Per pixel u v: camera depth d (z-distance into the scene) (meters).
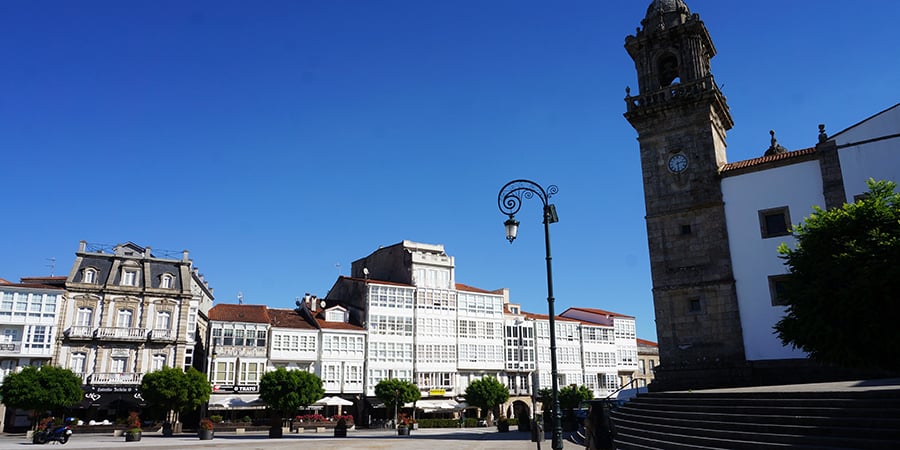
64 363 59.59
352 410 74.12
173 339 64.94
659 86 42.97
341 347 74.00
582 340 94.69
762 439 19.66
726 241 38.16
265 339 70.19
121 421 58.22
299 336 71.88
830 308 23.00
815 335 23.34
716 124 41.88
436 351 79.94
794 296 24.20
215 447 34.12
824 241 24.05
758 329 36.06
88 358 60.88
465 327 83.44
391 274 86.00
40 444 38.47
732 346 36.53
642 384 104.31
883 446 16.28
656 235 40.50
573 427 45.94
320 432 59.75
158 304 65.38
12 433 55.97
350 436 49.00
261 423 65.25
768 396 22.47
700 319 37.88
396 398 66.81
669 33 42.75
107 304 62.84
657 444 23.73
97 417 60.88
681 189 40.34
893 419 17.16
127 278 65.06
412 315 79.44
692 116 41.00
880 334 21.62
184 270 67.94
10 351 57.28
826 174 35.59
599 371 95.38
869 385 24.30
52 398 51.09
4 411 56.06
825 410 19.36
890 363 22.67
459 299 84.00
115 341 62.00
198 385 57.22
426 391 77.56
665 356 38.41
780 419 20.33
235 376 67.81
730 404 23.91
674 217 40.16
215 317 69.00
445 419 74.00
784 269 36.09
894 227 22.78
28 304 59.19
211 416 64.00
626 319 101.62
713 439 21.33
